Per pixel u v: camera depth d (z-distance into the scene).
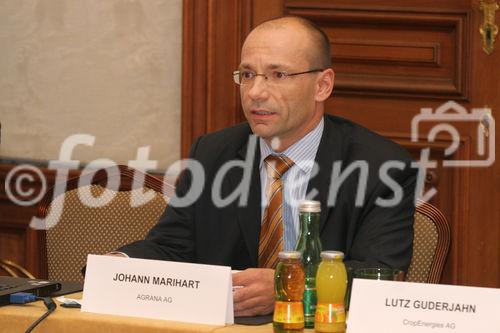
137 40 6.48
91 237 4.71
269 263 3.90
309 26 3.94
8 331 3.12
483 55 6.03
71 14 6.61
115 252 3.83
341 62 6.20
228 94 6.29
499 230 6.07
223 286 3.02
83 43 6.59
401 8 6.09
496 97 6.04
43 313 3.13
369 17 6.11
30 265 6.65
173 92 6.44
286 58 3.81
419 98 6.14
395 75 6.15
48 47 6.66
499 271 6.09
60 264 4.74
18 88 6.74
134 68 6.50
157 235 4.17
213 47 6.27
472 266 6.13
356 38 6.17
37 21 6.68
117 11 6.51
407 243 3.84
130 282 3.13
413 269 4.21
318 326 2.85
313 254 3.08
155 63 6.46
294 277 2.83
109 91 6.56
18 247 6.76
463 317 2.71
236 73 3.95
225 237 4.06
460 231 6.12
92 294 3.18
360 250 3.76
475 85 6.05
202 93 6.31
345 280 2.85
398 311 2.78
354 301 2.82
